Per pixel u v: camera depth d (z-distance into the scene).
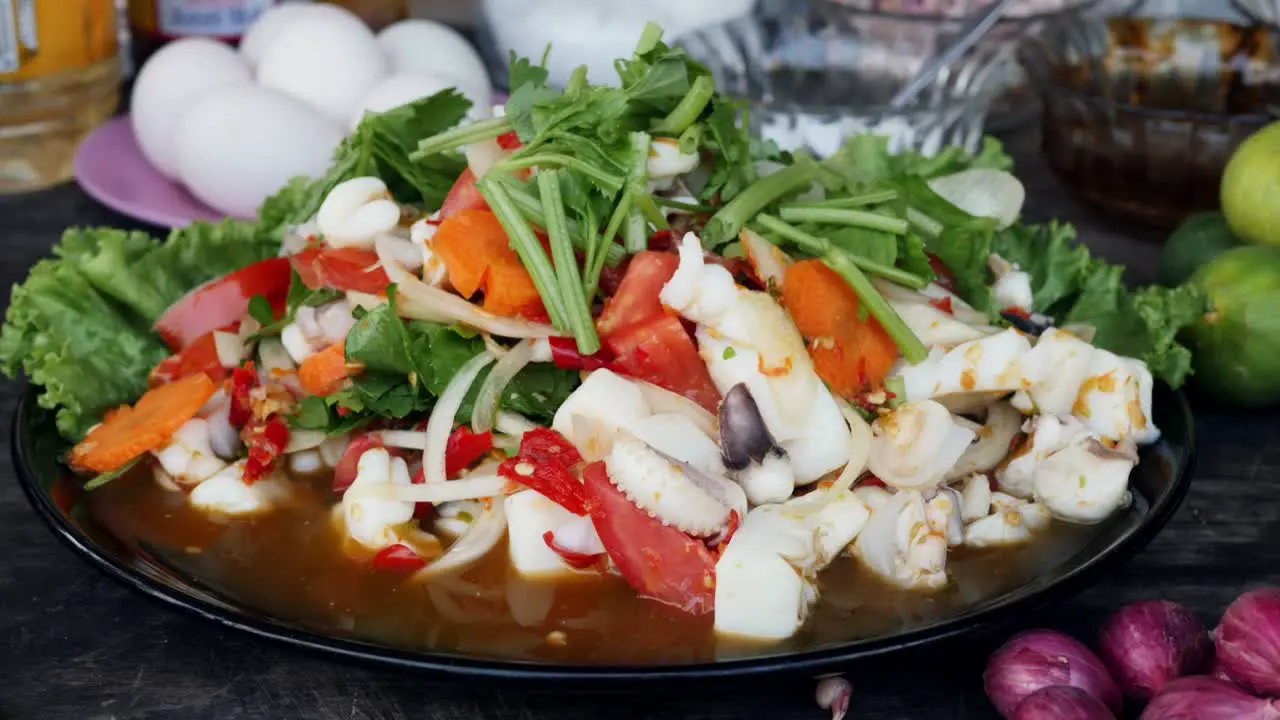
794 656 0.56
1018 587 0.60
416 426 0.65
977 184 0.72
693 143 0.64
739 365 0.62
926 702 0.60
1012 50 0.90
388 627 0.59
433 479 0.63
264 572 0.61
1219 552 0.66
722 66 0.92
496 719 0.59
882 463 0.63
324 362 0.65
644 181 0.64
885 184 0.69
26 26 0.89
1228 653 0.59
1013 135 1.00
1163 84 0.88
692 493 0.60
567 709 0.60
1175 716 0.57
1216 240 0.78
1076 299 0.72
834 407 0.62
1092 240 0.86
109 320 0.69
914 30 0.90
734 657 0.58
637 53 0.66
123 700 0.60
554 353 0.64
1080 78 0.88
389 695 0.60
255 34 0.91
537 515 0.61
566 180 0.64
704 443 0.62
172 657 0.61
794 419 0.62
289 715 0.59
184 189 0.87
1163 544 0.67
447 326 0.64
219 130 0.81
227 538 0.62
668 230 0.65
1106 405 0.65
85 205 0.90
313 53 0.87
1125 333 0.70
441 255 0.64
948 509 0.62
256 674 0.61
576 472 0.61
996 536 0.62
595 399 0.62
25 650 0.61
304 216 0.72
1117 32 0.89
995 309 0.68
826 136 0.85
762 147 0.72
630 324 0.63
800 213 0.67
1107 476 0.62
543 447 0.62
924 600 0.60
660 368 0.63
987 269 0.70
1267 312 0.72
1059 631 0.62
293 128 0.82
